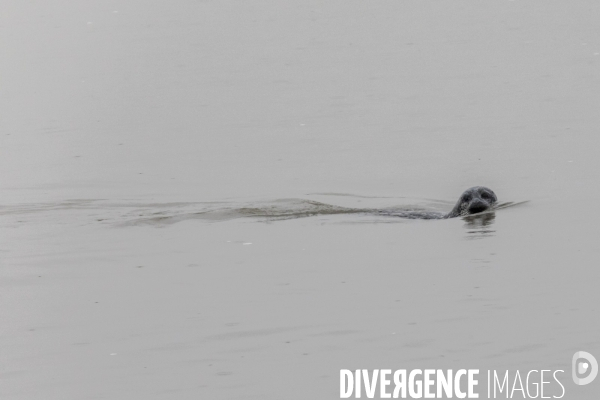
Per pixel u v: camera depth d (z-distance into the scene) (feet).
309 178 261.44
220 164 282.56
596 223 192.34
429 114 342.44
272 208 219.00
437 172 263.49
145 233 197.47
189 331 135.03
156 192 247.70
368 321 136.77
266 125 336.90
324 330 133.49
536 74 398.62
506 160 271.49
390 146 298.15
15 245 190.08
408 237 186.80
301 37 500.74
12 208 229.04
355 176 262.06
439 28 505.66
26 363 124.88
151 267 170.09
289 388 114.73
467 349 125.39
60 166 285.64
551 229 189.06
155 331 135.44
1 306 149.28
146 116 360.07
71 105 386.11
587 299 143.54
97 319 141.59
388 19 531.50
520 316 137.08
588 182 236.84
